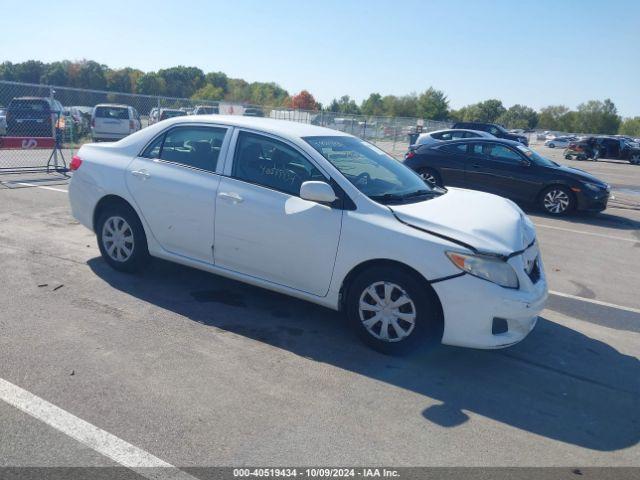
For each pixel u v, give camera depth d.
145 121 25.91
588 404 3.69
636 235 9.56
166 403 3.31
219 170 4.79
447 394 3.67
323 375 3.80
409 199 4.50
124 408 3.23
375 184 4.54
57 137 12.34
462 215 4.22
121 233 5.41
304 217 4.30
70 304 4.71
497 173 11.45
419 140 20.00
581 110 109.62
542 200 11.12
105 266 5.70
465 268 3.79
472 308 3.79
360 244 4.09
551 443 3.20
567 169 11.15
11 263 5.65
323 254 4.25
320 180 4.36
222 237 4.71
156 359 3.85
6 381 3.44
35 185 10.40
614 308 5.70
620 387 3.96
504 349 4.46
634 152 33.41
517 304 3.81
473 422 3.36
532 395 3.75
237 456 2.87
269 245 4.48
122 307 4.72
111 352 3.90
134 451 2.86
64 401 3.26
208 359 3.91
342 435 3.12
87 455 2.81
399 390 3.68
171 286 5.29
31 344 3.94
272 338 4.34
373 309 4.15
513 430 3.31
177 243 5.02
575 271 7.02
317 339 4.37
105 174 5.35
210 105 23.36
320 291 4.36
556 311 5.49
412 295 3.96
